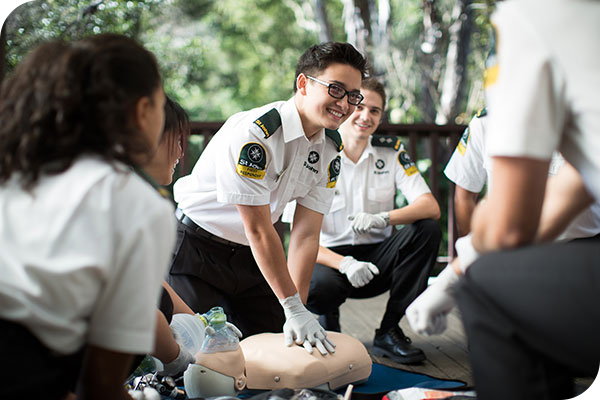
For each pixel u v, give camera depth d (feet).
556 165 6.81
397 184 9.09
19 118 3.45
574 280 3.24
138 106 3.62
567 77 3.30
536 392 3.45
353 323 9.82
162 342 5.22
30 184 3.40
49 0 12.56
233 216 7.23
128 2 15.43
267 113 6.53
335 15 29.89
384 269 8.45
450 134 12.43
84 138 3.50
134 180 3.55
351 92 6.43
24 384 3.34
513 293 3.43
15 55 11.27
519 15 3.42
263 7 32.83
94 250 3.31
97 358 3.51
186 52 22.25
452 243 12.49
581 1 3.34
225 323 6.04
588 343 3.27
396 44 22.38
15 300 3.30
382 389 6.56
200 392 5.79
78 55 3.50
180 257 7.36
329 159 7.12
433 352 8.20
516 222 3.41
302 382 5.99
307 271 7.16
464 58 18.81
